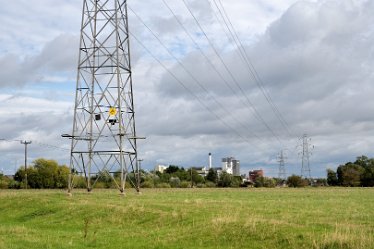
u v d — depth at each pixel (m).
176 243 28.42
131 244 28.81
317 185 187.25
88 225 39.41
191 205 43.59
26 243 28.89
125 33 66.12
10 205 53.81
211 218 34.34
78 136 63.69
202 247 27.08
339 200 58.22
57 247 28.08
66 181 144.50
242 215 35.53
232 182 171.12
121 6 65.88
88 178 67.06
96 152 63.94
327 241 24.69
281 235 26.95
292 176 167.12
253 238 27.58
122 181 61.28
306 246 24.84
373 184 182.00
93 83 64.38
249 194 76.19
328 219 32.97
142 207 42.44
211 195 68.88
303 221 31.52
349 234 25.47
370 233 26.56
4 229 35.53
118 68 63.25
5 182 137.00
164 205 43.38
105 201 50.22
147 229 35.25
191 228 31.97
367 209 42.69
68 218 43.53
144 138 66.75
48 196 57.44
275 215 35.66
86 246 28.89
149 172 178.62
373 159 189.00
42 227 41.28
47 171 142.00
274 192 88.00
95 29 65.38
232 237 28.23
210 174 191.38
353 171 183.38
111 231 35.25
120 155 61.78
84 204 47.62
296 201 54.91
